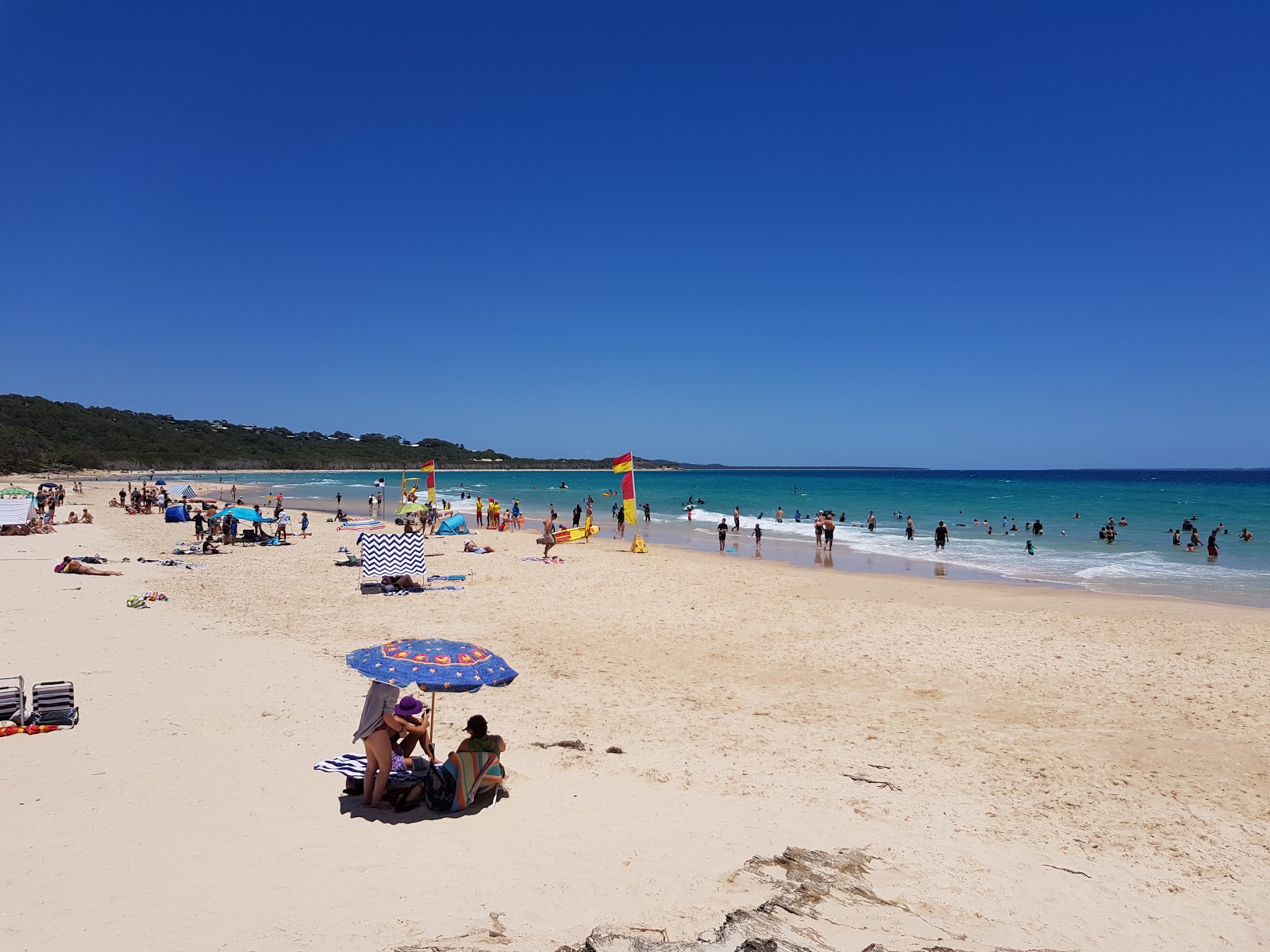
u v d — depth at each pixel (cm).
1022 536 3719
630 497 2914
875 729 944
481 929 463
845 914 491
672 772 779
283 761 761
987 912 517
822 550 3117
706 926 471
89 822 602
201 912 472
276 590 1861
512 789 711
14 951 416
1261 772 817
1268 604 1891
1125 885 574
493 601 1786
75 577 1956
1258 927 525
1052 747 885
